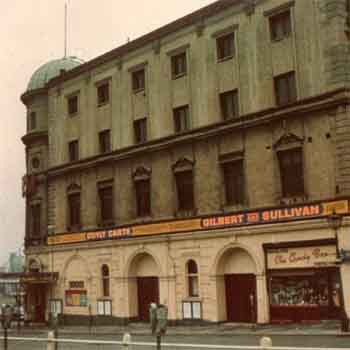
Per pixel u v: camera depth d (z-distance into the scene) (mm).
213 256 34000
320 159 29766
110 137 42250
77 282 43500
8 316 41531
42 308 46781
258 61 33031
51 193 46906
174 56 38156
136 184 39938
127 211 40094
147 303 38844
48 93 48781
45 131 48719
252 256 32094
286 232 30672
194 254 35125
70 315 43594
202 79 35969
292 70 31391
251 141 32969
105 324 40594
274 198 31516
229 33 34750
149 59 39688
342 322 25891
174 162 37094
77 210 44844
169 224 36688
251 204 32625
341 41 29547
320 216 29188
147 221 38344
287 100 31797
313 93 30359
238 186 33750
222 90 34781
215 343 24500
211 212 34594
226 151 34156
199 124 35844
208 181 34938
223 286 34031
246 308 32906
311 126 30281
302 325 29391
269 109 31828
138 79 40938
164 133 38031
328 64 29734
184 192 36688
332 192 29109
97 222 42438
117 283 40062
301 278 30109
